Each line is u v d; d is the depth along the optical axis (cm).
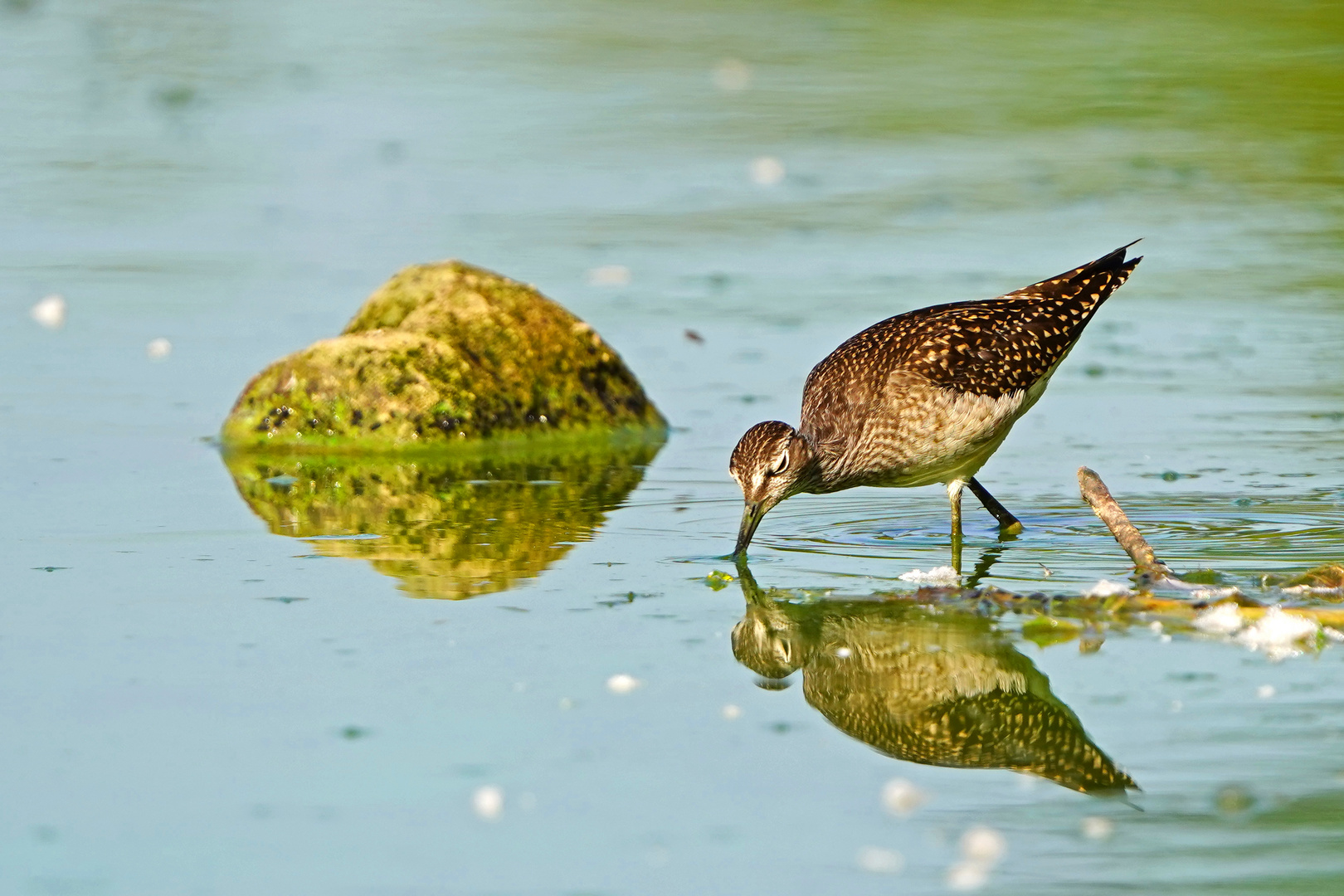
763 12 3534
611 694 887
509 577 1103
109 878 682
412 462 1454
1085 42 3166
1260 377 1644
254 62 3156
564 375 1558
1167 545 1141
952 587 1043
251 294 1931
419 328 1559
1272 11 3275
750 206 2342
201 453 1462
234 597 1052
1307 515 1206
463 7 3641
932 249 2111
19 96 2909
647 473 1416
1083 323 1287
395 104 2875
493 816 740
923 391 1188
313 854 704
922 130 2723
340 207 2323
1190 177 2456
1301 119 2709
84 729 832
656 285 1975
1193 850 709
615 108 2856
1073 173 2488
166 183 2439
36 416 1549
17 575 1101
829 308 1859
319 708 862
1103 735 819
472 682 901
